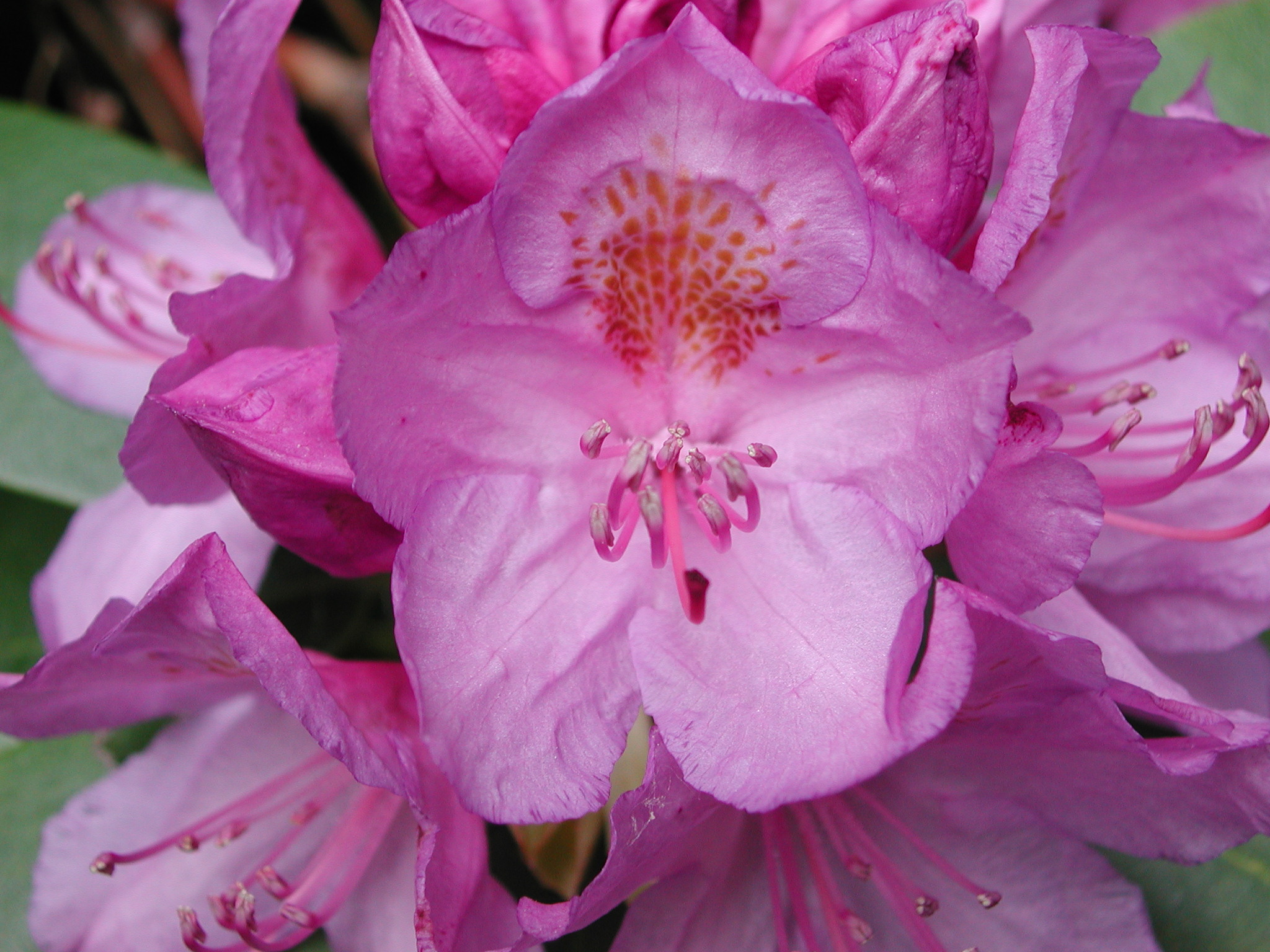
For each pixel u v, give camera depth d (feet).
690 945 0.59
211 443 0.54
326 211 0.64
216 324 0.59
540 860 0.62
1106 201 0.63
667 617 0.55
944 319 0.50
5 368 0.78
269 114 0.61
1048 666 0.52
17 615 0.77
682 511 0.59
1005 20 0.63
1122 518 0.62
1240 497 0.65
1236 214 0.63
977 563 0.56
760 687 0.54
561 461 0.57
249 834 0.64
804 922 0.60
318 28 0.97
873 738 0.50
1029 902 0.61
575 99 0.50
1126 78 0.57
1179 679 0.69
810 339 0.55
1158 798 0.58
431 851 0.53
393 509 0.53
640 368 0.58
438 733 0.51
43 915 0.64
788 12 0.62
